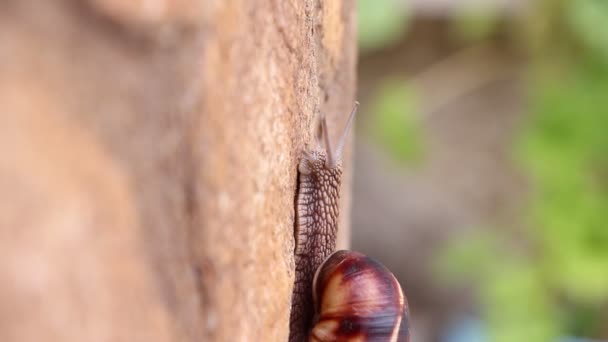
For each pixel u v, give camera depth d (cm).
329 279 30
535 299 60
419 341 82
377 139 67
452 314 85
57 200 20
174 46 23
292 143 28
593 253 58
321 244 31
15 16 20
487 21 72
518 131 74
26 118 20
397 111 62
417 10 77
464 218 83
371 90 82
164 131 23
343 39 34
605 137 58
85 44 22
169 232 23
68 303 21
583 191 58
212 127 24
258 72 26
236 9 25
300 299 30
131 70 22
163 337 23
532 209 63
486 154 83
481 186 83
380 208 85
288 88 28
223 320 25
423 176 83
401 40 80
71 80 21
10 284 19
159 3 22
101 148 22
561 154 58
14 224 19
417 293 86
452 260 67
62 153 21
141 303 23
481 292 72
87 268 21
